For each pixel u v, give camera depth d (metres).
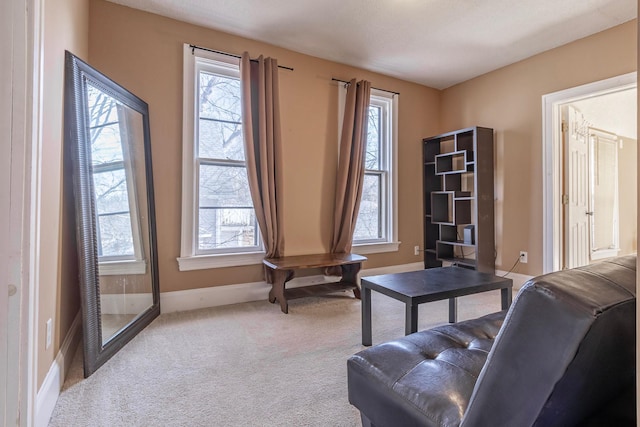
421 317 2.72
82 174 1.90
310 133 3.48
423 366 1.10
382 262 4.00
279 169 3.16
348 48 3.34
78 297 2.09
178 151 2.86
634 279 0.70
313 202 3.50
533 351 0.63
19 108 1.13
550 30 2.99
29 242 1.15
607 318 0.58
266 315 2.76
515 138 3.65
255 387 1.69
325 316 2.74
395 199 4.07
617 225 5.20
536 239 3.46
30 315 1.16
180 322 2.59
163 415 1.46
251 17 2.82
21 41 1.13
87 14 2.45
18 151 1.12
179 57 2.86
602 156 4.93
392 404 1.02
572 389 0.64
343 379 1.77
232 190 3.14
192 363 1.93
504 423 0.69
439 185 4.34
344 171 3.53
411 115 4.23
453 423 0.84
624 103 3.75
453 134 3.93
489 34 3.06
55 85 1.62
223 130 3.09
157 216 2.78
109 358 1.97
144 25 2.73
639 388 0.57
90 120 2.03
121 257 2.29
